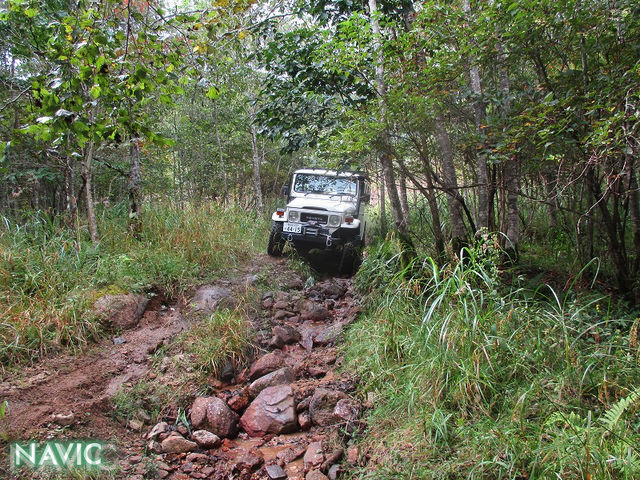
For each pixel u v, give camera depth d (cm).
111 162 876
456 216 542
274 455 325
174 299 567
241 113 1261
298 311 573
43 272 504
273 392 379
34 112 262
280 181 1633
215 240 746
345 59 460
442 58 407
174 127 1215
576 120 338
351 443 319
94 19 265
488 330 339
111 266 557
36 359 401
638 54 341
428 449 275
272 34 659
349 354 434
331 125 625
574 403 279
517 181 559
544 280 507
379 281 554
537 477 231
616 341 329
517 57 413
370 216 1109
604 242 506
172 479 300
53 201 860
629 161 322
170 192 1194
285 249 757
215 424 352
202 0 902
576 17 342
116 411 360
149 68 299
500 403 298
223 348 441
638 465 209
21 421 322
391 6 632
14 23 571
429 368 326
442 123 511
